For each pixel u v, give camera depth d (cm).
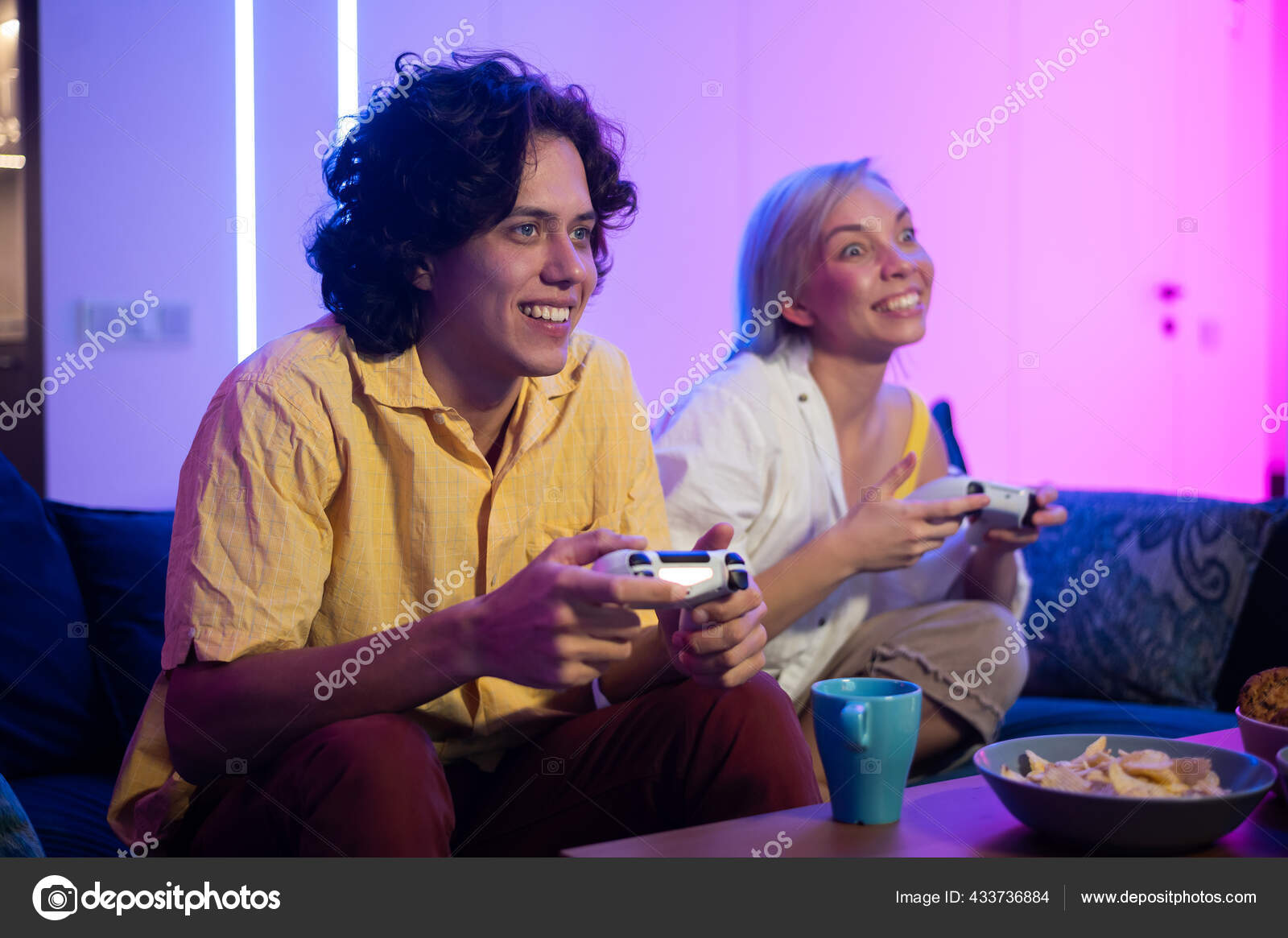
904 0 292
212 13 249
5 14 248
